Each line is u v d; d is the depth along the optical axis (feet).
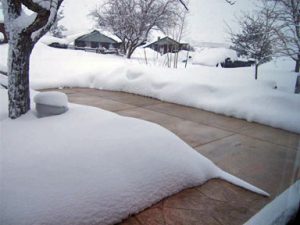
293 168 7.54
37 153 5.52
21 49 8.27
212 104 15.28
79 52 38.11
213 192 6.45
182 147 7.31
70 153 5.68
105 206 4.96
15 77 8.30
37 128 7.09
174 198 6.07
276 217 4.85
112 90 20.40
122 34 40.40
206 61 43.78
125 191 5.36
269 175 7.46
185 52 39.22
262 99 14.14
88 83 21.75
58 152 5.65
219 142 10.21
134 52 41.50
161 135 7.39
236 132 11.59
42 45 35.58
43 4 7.44
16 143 5.91
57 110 8.61
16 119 8.13
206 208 5.76
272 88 16.79
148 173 5.95
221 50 44.75
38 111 8.61
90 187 5.02
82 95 17.85
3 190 4.42
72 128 7.22
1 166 4.90
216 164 8.21
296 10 17.67
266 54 24.04
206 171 7.14
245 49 27.07
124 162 5.90
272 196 6.31
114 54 44.39
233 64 41.96
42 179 4.84
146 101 17.03
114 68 22.38
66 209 4.53
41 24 7.93
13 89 8.30
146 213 5.45
